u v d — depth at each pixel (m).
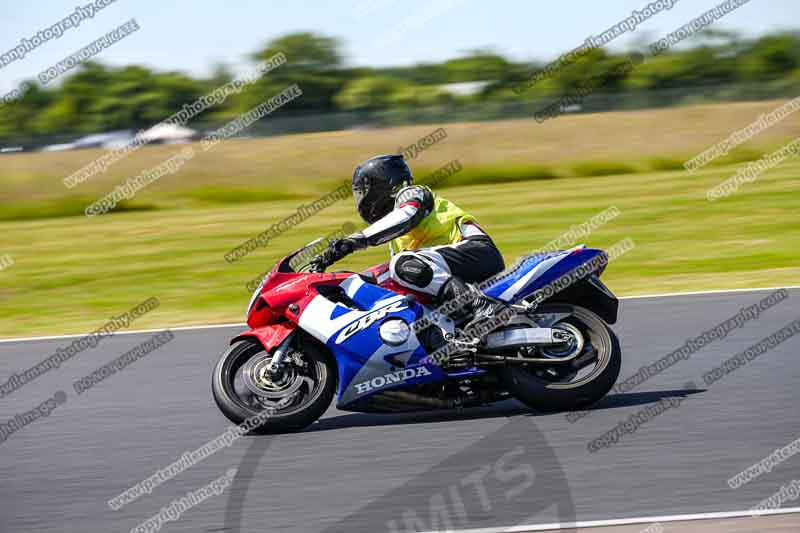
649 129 76.19
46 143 81.75
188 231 51.97
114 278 39.56
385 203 17.39
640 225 45.03
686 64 110.81
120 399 19.12
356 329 15.73
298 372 15.95
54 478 14.15
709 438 14.23
